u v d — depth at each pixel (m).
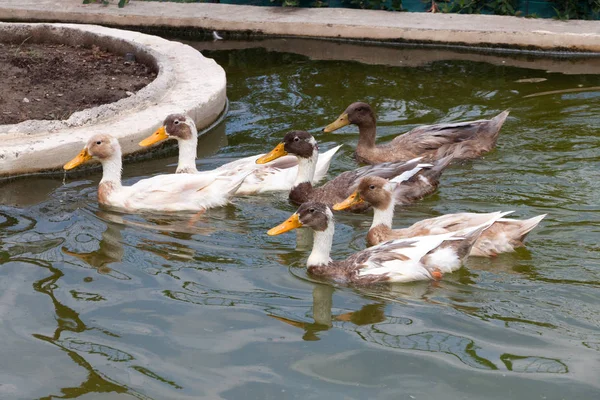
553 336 3.34
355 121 4.31
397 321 3.41
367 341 3.34
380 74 5.15
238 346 3.33
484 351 3.30
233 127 4.61
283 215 3.97
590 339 3.33
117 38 5.21
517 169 4.16
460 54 5.45
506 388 3.19
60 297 3.52
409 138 4.33
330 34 5.66
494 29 5.46
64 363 3.29
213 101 4.64
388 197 3.77
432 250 3.60
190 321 3.42
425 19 5.68
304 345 3.33
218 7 6.13
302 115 4.70
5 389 3.22
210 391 3.20
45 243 3.78
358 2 6.11
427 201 3.99
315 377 3.24
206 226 3.90
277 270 3.65
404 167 4.02
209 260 3.69
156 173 4.27
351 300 3.51
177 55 5.12
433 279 3.58
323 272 3.63
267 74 5.18
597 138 4.39
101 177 4.24
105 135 4.02
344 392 3.20
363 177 3.85
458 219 3.72
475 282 3.56
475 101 4.80
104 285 3.57
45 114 4.46
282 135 4.52
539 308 3.44
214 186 4.02
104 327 3.40
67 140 4.24
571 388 3.19
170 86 4.73
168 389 3.21
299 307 3.48
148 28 5.93
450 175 4.14
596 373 3.22
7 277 3.60
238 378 3.24
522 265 3.62
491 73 5.15
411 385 3.21
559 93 4.86
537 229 3.77
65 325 3.41
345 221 3.93
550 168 4.16
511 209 3.90
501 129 4.49
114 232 3.85
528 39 5.41
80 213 3.97
